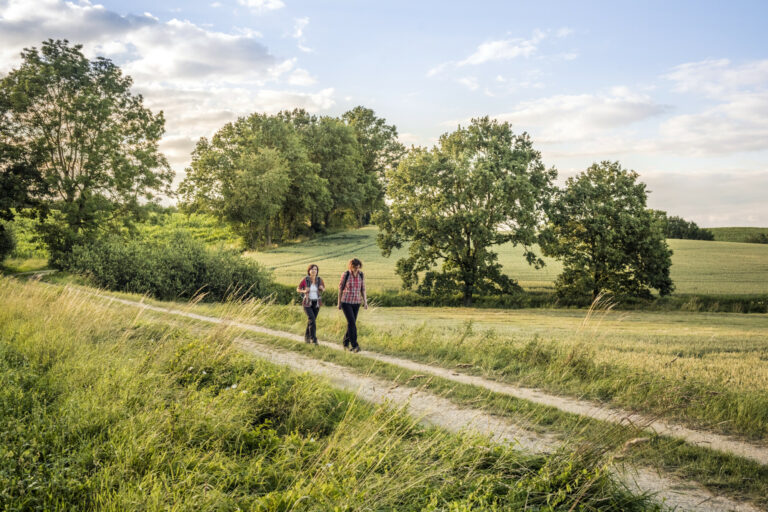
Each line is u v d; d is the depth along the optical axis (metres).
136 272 31.83
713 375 9.12
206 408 5.46
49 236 38.69
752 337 18.22
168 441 4.64
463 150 42.62
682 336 18.28
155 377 6.63
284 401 6.24
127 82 42.12
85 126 38.84
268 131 75.31
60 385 6.24
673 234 113.94
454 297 40.66
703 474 4.78
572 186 43.62
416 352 10.96
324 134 82.19
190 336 9.48
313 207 76.75
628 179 43.16
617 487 4.18
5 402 5.34
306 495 3.75
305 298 11.59
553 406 6.93
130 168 40.44
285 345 11.16
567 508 3.82
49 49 38.78
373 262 60.97
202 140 72.00
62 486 3.77
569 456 4.46
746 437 5.89
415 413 6.37
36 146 38.34
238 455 4.81
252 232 72.25
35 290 13.99
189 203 68.44
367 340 12.42
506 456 4.54
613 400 7.41
